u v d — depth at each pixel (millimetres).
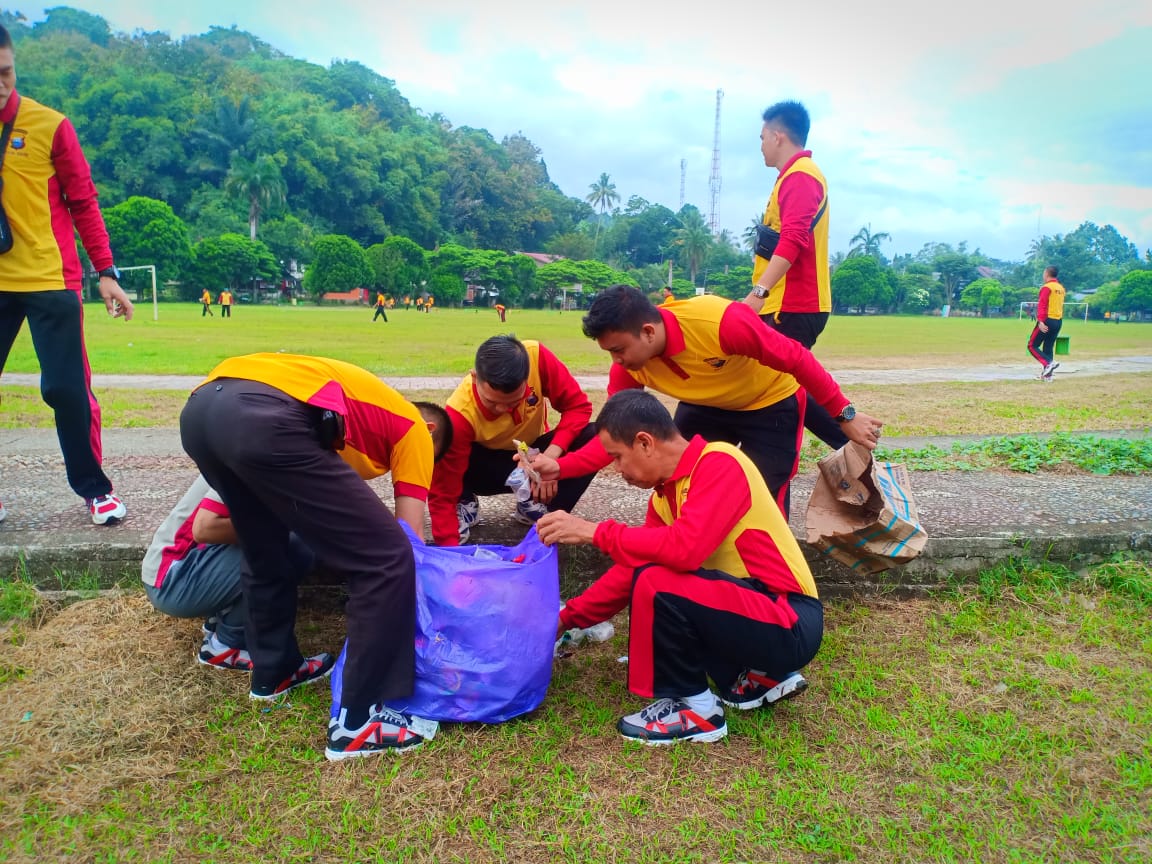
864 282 89812
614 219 127250
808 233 3713
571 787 2391
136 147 84500
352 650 2473
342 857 2096
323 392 2492
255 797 2320
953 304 101500
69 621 3285
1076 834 2203
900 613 3592
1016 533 3854
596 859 2098
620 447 2660
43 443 5809
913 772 2480
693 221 106062
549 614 2727
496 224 113812
